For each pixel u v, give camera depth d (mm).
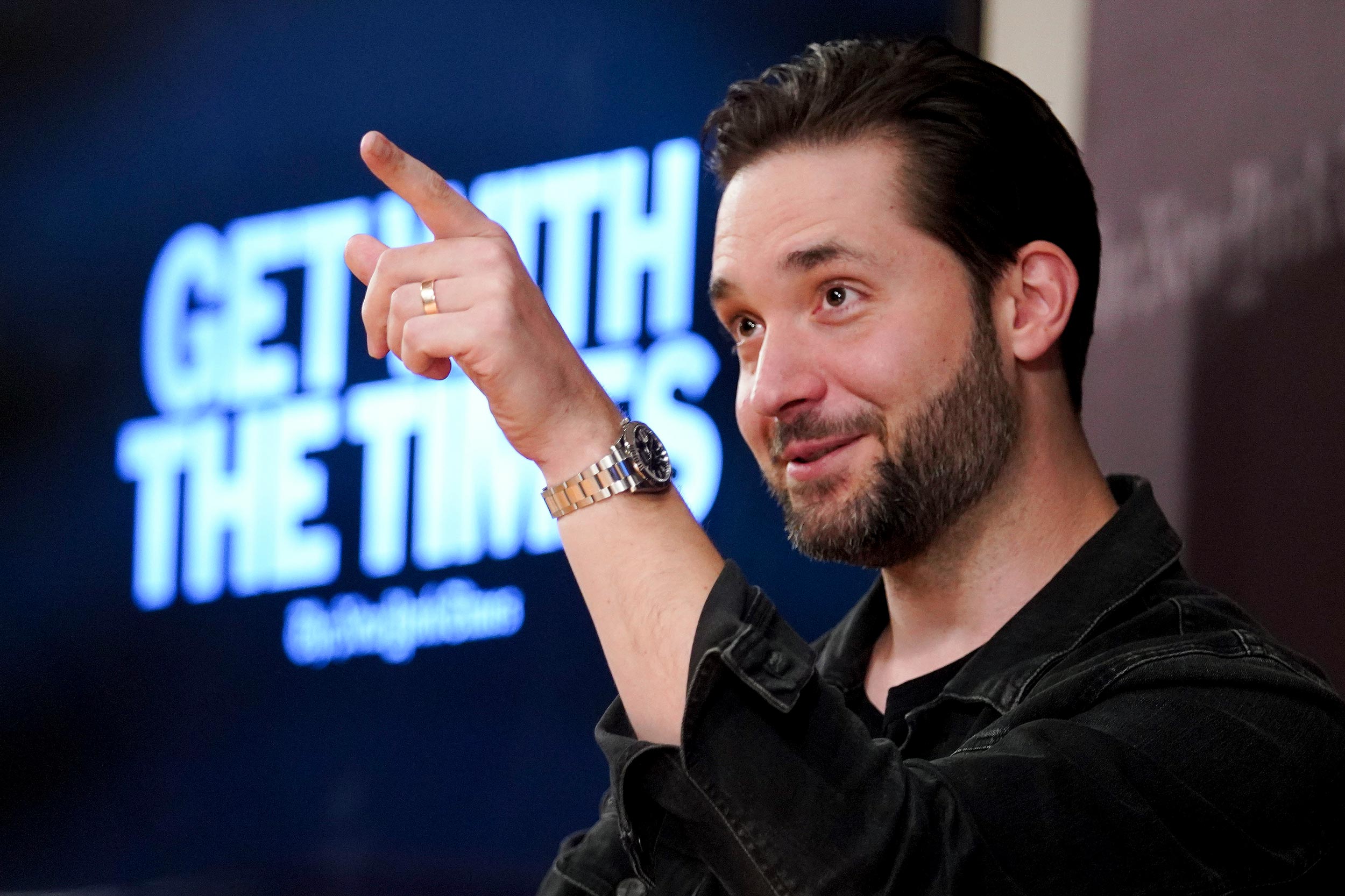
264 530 8828
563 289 8148
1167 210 6133
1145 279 6199
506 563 8109
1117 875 2846
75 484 9414
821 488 3643
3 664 9289
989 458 3678
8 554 9438
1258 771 3152
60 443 9484
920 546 3701
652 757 2812
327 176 9008
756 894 2693
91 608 9211
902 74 3771
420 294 2818
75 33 9766
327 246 8945
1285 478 5570
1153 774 3006
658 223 7941
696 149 7914
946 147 3695
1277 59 5719
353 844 8195
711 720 2742
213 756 8664
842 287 3639
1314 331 5496
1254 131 5789
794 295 3652
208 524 9008
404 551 8398
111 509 9305
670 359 7781
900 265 3615
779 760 2703
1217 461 5816
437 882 7957
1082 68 6598
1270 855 3072
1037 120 3912
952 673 3768
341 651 8469
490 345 2777
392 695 8258
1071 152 3996
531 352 2824
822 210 3623
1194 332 5957
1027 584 3789
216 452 9078
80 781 8977
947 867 2711
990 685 3594
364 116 8906
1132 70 6363
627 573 2875
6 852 9016
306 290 8977
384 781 8195
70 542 9344
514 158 8406
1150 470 6070
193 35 9477
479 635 8102
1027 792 2871
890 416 3596
